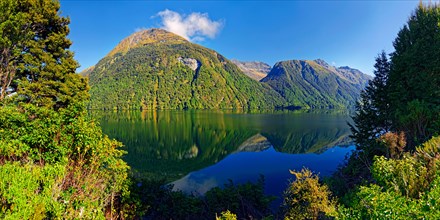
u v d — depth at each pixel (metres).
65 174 7.97
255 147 46.16
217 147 47.16
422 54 21.97
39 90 20.14
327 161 33.78
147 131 66.12
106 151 10.37
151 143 50.28
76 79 22.67
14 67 19.27
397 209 4.90
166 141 52.84
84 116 9.78
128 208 11.26
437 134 14.46
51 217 6.88
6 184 5.95
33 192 6.36
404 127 18.38
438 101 19.05
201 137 58.03
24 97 19.38
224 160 36.66
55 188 7.26
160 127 75.56
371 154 20.44
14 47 18.50
